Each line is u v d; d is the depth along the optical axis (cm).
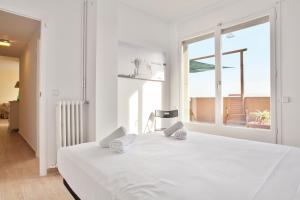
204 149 160
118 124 325
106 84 298
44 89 255
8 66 833
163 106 403
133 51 352
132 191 88
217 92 340
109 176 105
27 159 312
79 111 281
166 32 414
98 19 290
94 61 289
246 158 137
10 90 884
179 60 402
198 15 368
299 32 251
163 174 105
